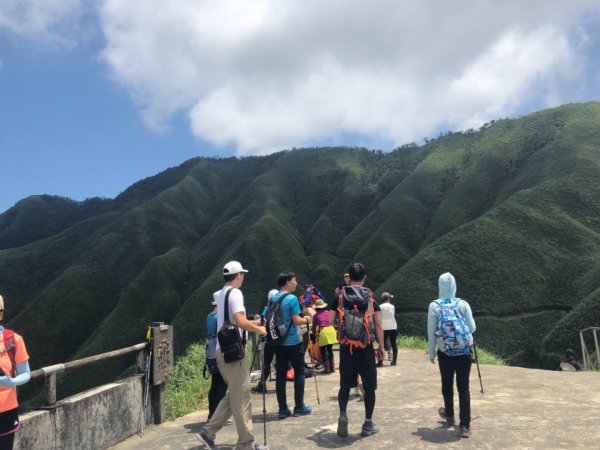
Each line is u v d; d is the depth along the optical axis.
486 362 12.91
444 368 5.02
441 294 5.14
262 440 5.15
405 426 5.36
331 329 9.09
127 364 71.94
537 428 5.07
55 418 4.61
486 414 5.70
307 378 8.92
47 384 4.65
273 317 5.98
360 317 4.89
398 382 8.32
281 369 6.05
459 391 4.92
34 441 4.35
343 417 4.94
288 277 6.09
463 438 4.84
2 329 3.37
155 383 6.18
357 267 5.10
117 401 5.54
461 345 4.81
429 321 5.07
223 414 4.71
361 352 4.93
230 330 4.47
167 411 6.93
